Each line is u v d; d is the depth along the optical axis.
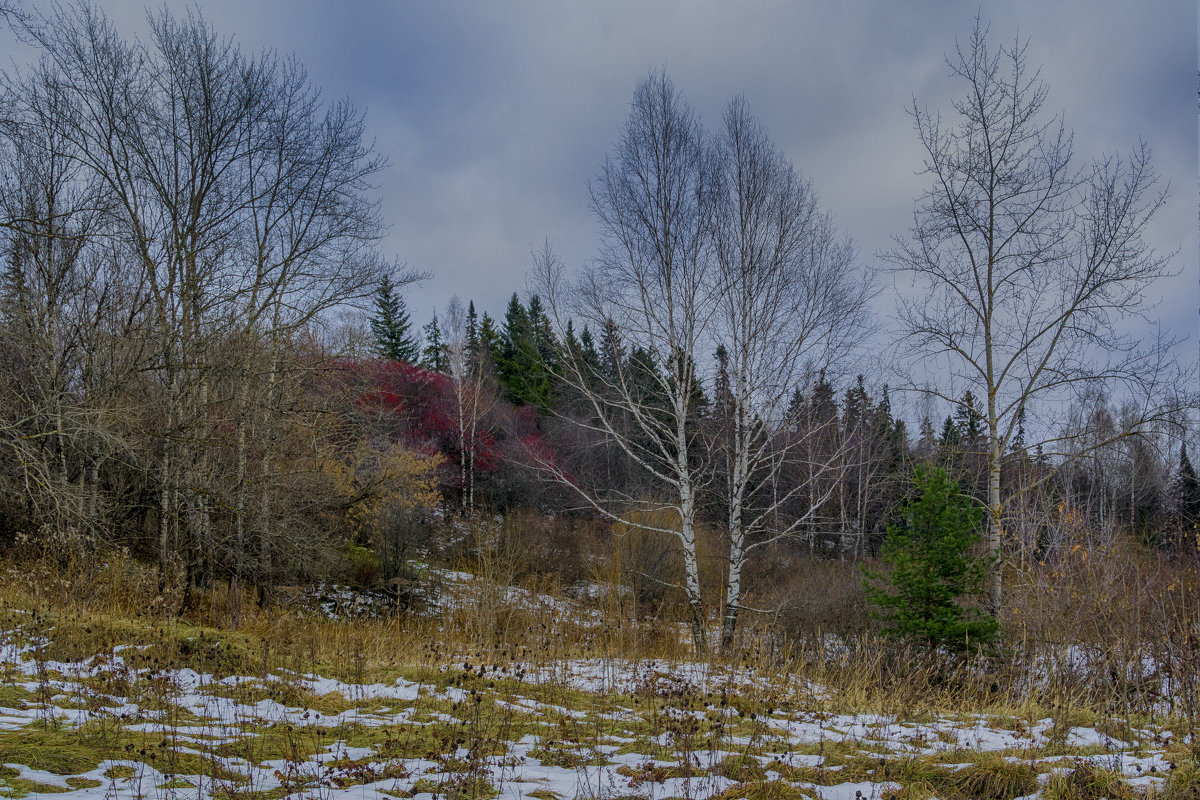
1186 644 8.64
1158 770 5.23
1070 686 9.49
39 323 12.71
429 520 21.80
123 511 13.45
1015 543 13.97
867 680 9.55
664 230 13.64
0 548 12.52
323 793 4.60
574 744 6.12
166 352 12.90
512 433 27.03
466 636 13.09
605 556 21.16
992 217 12.66
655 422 14.11
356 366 16.55
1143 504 24.47
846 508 24.45
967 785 5.07
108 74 13.31
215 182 14.31
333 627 12.37
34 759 4.62
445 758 5.45
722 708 7.49
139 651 8.04
